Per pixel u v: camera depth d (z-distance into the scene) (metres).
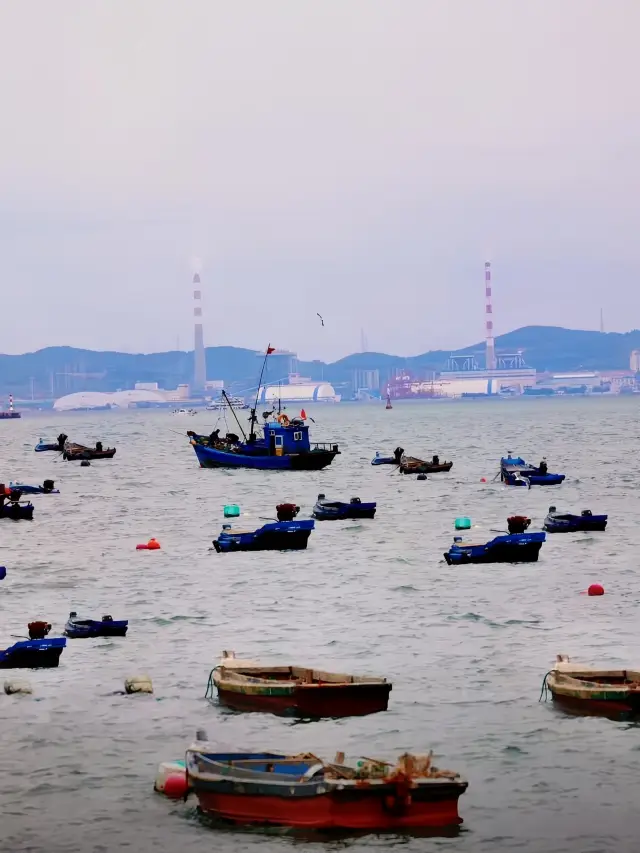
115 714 83.19
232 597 124.25
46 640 95.62
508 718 80.81
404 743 76.69
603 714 80.81
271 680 84.25
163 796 69.81
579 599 119.81
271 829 65.44
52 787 71.25
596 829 64.94
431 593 123.94
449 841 63.84
